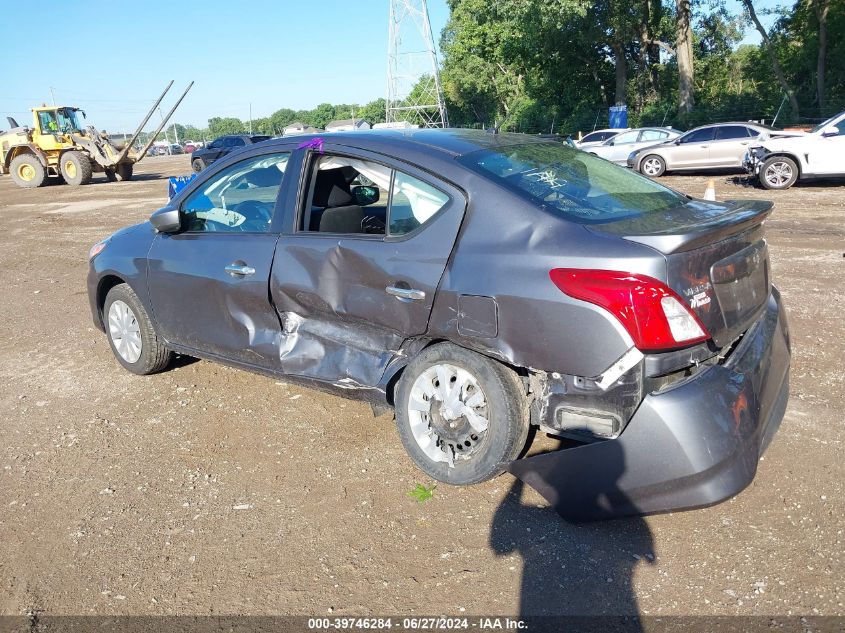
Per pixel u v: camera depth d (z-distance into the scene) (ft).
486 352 10.28
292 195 12.91
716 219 10.14
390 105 160.15
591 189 11.35
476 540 10.02
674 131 74.69
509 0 113.80
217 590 9.29
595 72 146.51
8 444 13.88
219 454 13.02
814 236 31.48
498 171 11.10
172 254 14.76
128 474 12.46
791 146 49.08
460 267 10.43
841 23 109.81
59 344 20.42
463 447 11.09
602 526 10.18
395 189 11.56
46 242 41.68
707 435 8.96
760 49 128.06
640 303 8.90
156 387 16.39
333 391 12.69
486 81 181.27
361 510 10.94
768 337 10.96
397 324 11.28
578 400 9.71
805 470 11.25
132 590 9.37
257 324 13.47
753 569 9.04
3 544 10.54
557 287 9.45
